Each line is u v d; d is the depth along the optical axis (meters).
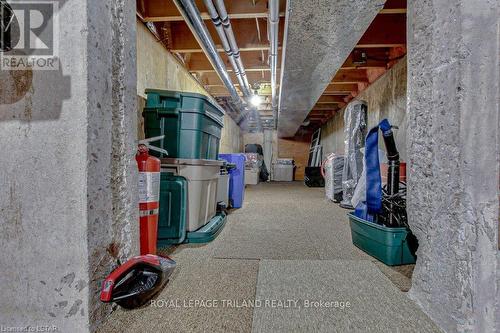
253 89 4.39
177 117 1.80
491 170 0.74
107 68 0.92
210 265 1.42
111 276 0.91
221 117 2.34
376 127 1.61
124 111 1.02
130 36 1.04
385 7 2.13
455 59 0.80
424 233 0.97
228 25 2.20
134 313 0.97
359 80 3.97
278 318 0.95
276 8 1.90
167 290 1.15
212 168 2.14
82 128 0.83
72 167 0.83
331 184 3.80
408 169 1.05
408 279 1.25
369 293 1.11
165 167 1.81
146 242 1.25
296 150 8.69
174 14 2.20
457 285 0.81
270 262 1.47
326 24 1.88
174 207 1.74
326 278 1.26
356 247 1.73
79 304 0.84
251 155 6.75
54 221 0.84
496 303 0.72
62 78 0.83
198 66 3.51
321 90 3.49
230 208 3.25
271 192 5.07
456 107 0.80
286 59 2.52
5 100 0.85
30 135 0.85
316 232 2.12
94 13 0.86
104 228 0.92
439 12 0.87
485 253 0.74
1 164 0.86
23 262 0.85
